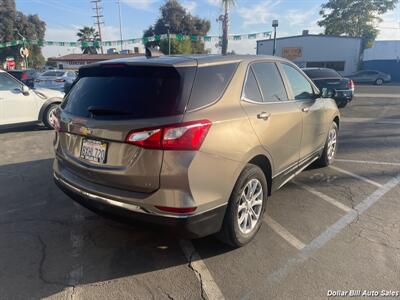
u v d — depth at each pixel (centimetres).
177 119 254
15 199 444
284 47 4122
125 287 275
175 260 311
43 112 877
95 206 295
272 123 344
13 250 326
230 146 284
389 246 327
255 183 327
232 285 277
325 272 290
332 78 1261
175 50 4125
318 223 375
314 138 471
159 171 253
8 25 5691
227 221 301
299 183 495
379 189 470
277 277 285
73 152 315
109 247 332
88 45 2722
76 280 284
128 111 268
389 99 1645
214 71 297
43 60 6384
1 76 805
